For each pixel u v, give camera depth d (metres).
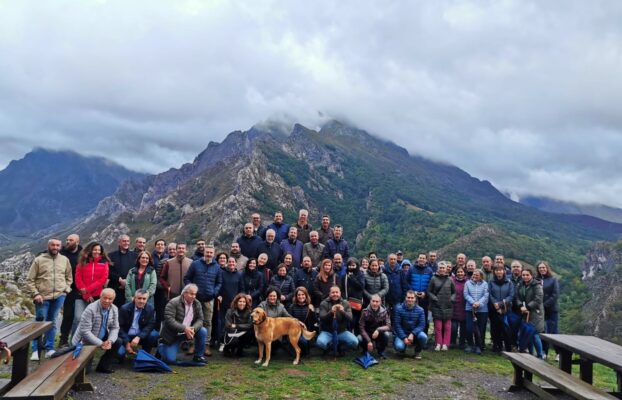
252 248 12.36
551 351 13.84
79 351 7.78
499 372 10.09
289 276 11.59
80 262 10.01
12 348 6.34
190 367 9.60
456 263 13.46
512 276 12.52
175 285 11.30
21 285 16.86
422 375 9.53
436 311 12.33
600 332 82.94
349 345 10.91
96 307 8.80
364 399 7.88
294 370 9.55
